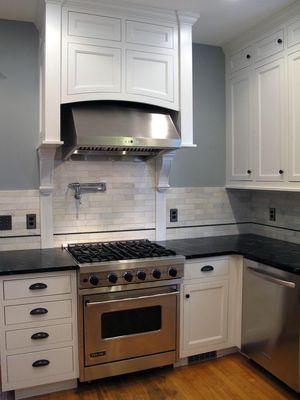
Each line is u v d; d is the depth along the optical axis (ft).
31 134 9.06
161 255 8.22
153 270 7.93
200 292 8.75
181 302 8.55
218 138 11.07
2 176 8.89
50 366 7.59
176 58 8.87
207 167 10.98
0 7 8.23
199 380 8.25
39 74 9.02
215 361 9.08
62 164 9.32
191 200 10.80
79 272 7.40
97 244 9.48
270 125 9.21
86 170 9.55
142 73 8.54
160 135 8.43
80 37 8.01
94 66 8.13
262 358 8.26
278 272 7.71
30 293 7.35
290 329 7.41
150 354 8.23
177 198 10.62
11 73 8.90
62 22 7.86
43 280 7.42
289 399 7.49
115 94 8.27
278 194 10.42
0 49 8.81
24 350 7.40
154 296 8.05
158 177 10.16
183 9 8.52
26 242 9.09
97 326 7.70
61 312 7.57
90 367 7.75
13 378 7.37
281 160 8.86
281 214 10.34
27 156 9.05
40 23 8.56
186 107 8.96
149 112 8.86
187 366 8.86
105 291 7.64
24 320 7.36
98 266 7.47
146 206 10.23
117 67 8.30
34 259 8.04
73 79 7.98
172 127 8.71
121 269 7.66
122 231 9.99
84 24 8.03
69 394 7.74
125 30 8.36
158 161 10.11
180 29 8.84
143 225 10.22
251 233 11.48
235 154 10.71
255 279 8.41
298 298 7.18
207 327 8.89
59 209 9.34
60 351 7.63
